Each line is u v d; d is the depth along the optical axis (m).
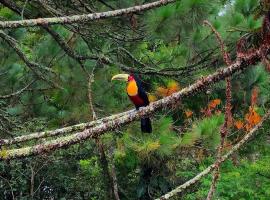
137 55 11.23
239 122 11.65
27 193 16.45
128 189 15.65
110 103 10.55
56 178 16.44
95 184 15.60
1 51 11.22
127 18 10.40
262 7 4.72
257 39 4.78
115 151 11.45
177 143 8.55
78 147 15.42
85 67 10.73
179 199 12.05
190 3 8.00
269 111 4.64
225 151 10.63
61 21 6.57
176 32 8.56
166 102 4.61
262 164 13.24
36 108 11.22
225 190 12.48
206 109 13.22
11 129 12.36
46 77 10.73
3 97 10.82
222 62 9.71
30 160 15.11
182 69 10.17
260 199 12.48
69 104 10.76
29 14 10.67
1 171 15.71
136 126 9.40
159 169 14.46
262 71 9.69
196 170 14.14
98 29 10.60
